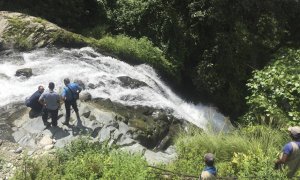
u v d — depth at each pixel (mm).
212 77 18438
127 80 15430
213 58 18625
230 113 18312
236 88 18438
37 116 11953
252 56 19297
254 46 19578
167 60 18578
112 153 8969
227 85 18562
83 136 10297
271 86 13008
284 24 20656
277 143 10031
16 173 8523
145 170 7676
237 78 18594
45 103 11070
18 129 11359
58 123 11672
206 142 10188
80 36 17203
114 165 8031
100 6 20172
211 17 18328
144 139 12414
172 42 18953
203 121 16797
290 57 16031
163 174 7988
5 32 15812
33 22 16469
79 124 11672
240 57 18875
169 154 11781
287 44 20984
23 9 17984
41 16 18344
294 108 12289
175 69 18500
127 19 19781
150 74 17562
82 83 14336
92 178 7617
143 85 15727
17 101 12766
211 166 7254
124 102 14234
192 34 18859
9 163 9703
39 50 15922
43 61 15336
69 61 15703
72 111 12195
